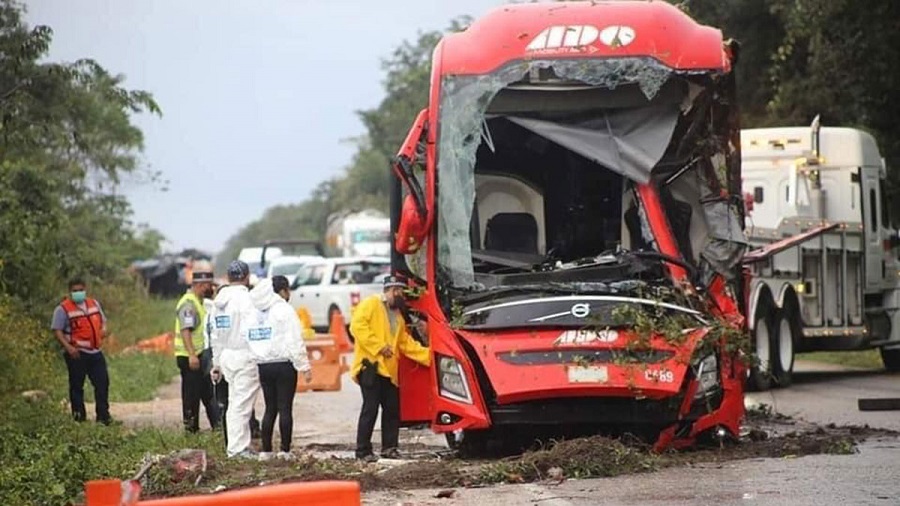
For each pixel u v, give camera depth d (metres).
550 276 18.42
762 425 22.34
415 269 18.67
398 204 18.84
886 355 35.44
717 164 18.88
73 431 22.30
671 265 18.42
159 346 45.34
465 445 19.41
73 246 43.41
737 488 15.05
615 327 17.64
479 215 19.25
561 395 17.50
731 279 18.59
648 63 18.88
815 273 31.28
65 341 25.19
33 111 32.44
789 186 32.34
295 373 20.19
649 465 16.77
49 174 38.41
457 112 18.86
